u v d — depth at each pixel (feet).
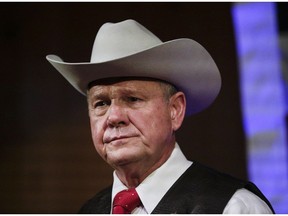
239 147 24.16
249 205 11.16
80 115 25.39
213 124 24.31
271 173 23.93
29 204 25.11
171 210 11.45
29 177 25.29
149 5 25.20
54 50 25.77
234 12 24.72
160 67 11.48
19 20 25.95
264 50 24.45
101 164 24.99
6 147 25.55
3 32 25.89
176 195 11.64
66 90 25.61
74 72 12.07
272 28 24.47
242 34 24.63
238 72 24.50
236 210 10.92
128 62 11.23
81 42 25.68
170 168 11.90
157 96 11.61
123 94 11.45
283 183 23.81
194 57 11.76
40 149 25.39
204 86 12.63
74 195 24.98
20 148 25.50
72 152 25.22
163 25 25.03
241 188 11.71
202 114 24.38
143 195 11.69
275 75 24.29
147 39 12.04
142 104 11.42
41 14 25.89
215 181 11.86
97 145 11.59
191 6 24.94
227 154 24.17
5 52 25.90
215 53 24.70
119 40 11.87
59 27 25.77
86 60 25.66
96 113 11.68
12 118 25.67
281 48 24.34
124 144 11.23
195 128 24.36
